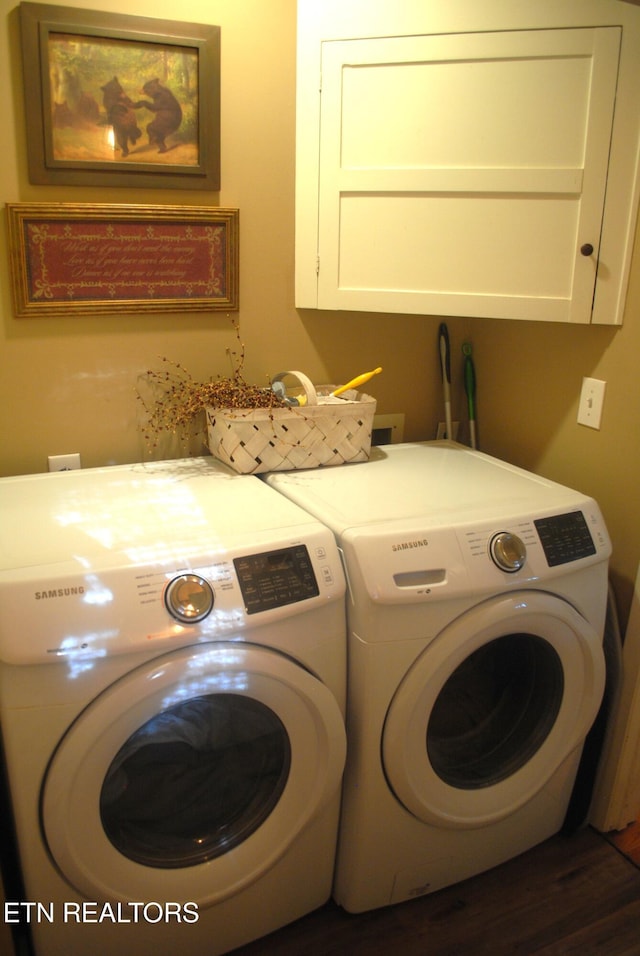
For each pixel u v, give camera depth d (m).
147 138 1.64
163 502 1.51
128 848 1.31
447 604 1.40
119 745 1.19
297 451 1.73
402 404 2.17
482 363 2.18
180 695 1.21
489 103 1.62
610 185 1.61
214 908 1.42
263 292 1.86
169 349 1.80
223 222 1.76
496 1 1.56
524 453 2.06
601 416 1.79
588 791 1.83
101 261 1.67
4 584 1.12
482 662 1.60
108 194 1.64
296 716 1.34
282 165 1.79
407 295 1.79
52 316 1.66
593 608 1.60
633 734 1.77
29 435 1.71
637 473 1.70
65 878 1.25
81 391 1.74
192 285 1.77
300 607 1.30
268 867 1.42
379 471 1.77
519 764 1.67
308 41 1.67
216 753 1.37
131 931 1.34
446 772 1.58
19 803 1.19
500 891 1.71
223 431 1.69
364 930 1.59
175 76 1.63
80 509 1.46
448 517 1.47
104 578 1.17
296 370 1.97
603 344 1.76
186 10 1.61
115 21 1.55
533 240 1.68
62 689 1.15
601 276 1.67
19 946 1.44
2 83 1.50
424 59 1.62
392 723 1.42
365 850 1.53
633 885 1.73
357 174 1.73
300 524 1.40
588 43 1.54
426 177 1.69
